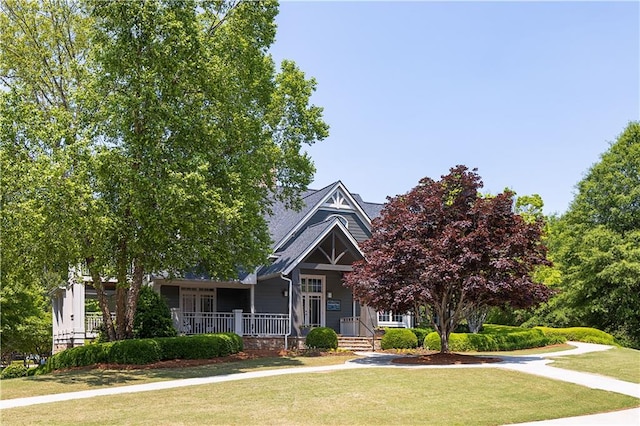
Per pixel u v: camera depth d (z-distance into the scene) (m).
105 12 20.69
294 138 27.88
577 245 42.41
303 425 12.98
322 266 30.48
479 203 22.95
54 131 20.45
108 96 21.14
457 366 20.69
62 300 35.81
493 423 13.48
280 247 32.59
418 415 13.90
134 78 20.61
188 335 26.56
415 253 22.09
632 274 37.50
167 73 21.05
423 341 31.67
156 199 19.88
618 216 40.56
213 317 29.66
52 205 19.28
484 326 38.09
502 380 17.89
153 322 25.48
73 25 25.97
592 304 40.12
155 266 22.23
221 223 22.80
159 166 20.67
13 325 36.94
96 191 20.80
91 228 19.72
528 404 15.30
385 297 22.23
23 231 19.67
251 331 30.05
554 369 20.50
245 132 23.95
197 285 31.31
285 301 33.31
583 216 42.81
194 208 20.42
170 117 20.88
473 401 15.32
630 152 41.28
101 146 20.45
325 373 19.20
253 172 23.48
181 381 18.62
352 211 35.34
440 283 22.11
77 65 22.44
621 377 19.69
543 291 22.58
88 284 31.20
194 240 21.89
